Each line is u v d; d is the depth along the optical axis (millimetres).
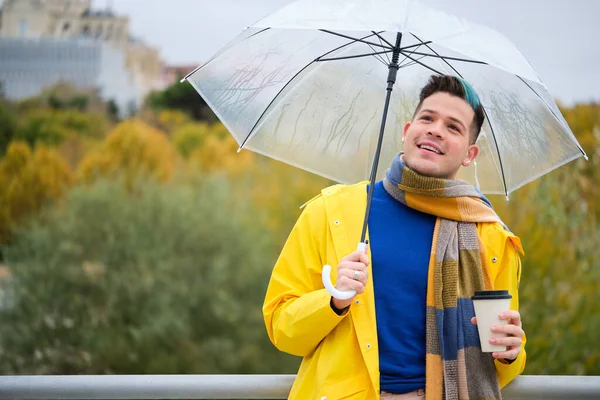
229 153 27250
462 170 2523
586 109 12430
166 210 19500
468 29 2002
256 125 2375
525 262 7656
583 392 2199
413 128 2193
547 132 2305
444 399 1980
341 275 1889
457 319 2033
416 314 2051
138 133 28031
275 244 20328
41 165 27141
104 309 18109
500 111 2367
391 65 2213
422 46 2340
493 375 2039
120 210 19344
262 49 2363
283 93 2391
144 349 17562
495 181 2492
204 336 18656
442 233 2105
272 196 20953
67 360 17484
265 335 19125
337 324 2049
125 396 2189
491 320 1935
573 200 7754
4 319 17781
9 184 26625
